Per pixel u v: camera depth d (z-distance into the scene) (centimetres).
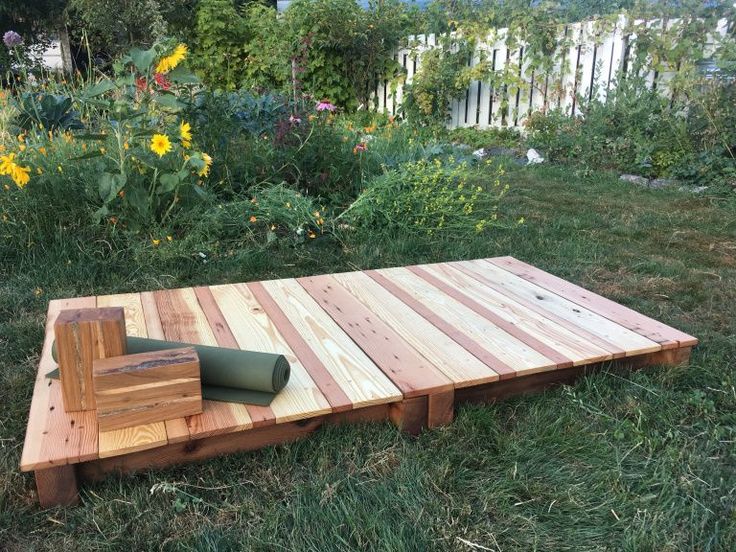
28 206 360
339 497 177
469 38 820
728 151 598
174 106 384
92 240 363
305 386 207
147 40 962
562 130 704
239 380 196
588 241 429
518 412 224
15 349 261
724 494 183
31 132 439
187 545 160
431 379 212
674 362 253
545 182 597
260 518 170
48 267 341
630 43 691
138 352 202
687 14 650
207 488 180
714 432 209
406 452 197
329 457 194
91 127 500
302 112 487
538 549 162
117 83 369
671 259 396
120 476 182
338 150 479
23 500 177
